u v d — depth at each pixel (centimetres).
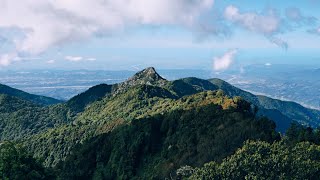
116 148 7800
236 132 6312
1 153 3981
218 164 5634
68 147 11769
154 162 7075
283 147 5634
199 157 6331
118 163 7475
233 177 5181
